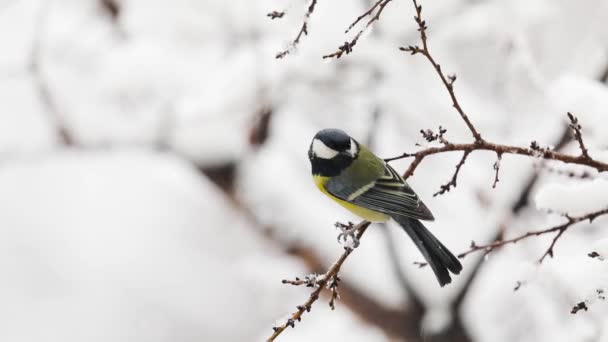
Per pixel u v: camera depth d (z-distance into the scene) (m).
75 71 13.78
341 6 12.05
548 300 10.85
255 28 12.79
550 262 7.92
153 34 13.45
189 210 18.11
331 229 13.91
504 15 11.97
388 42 12.38
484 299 12.54
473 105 12.38
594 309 7.91
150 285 17.70
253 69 12.30
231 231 17.80
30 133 13.94
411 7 12.01
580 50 11.92
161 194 18.41
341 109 13.12
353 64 12.41
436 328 12.73
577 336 8.37
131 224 18.30
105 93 13.27
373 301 13.37
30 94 14.05
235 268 16.45
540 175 10.80
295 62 12.14
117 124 13.70
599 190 5.82
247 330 17.50
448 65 12.41
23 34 13.22
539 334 11.45
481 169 12.61
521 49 10.98
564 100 7.04
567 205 5.85
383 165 8.03
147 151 14.03
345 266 13.60
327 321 14.02
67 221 18.61
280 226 14.07
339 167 7.92
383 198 7.74
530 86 11.98
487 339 12.16
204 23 13.17
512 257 11.80
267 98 12.47
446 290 12.72
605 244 5.79
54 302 18.19
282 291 13.98
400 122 12.84
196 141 13.76
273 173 14.27
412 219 7.64
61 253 18.41
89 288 18.06
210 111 12.27
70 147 13.67
